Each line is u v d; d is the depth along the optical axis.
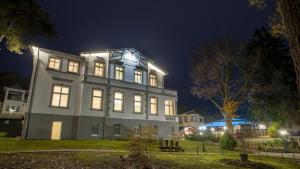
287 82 30.00
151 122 31.17
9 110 42.25
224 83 34.00
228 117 32.53
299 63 3.30
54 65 26.20
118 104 29.00
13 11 16.52
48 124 24.17
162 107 33.22
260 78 31.83
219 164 14.09
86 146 19.61
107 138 26.67
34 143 19.28
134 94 30.64
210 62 33.66
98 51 28.69
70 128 25.34
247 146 29.25
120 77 30.38
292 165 16.69
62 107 25.44
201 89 33.97
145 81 32.72
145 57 33.59
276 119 31.70
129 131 17.31
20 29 17.77
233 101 32.94
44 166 10.11
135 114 29.98
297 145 28.23
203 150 21.50
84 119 25.61
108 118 27.41
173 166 12.05
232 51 33.06
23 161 10.89
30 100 23.86
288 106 29.66
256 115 33.94
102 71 29.11
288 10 3.51
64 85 26.11
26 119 23.38
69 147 18.56
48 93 24.91
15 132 31.94
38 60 25.19
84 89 26.31
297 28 3.36
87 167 10.48
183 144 26.88
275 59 31.41
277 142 29.89
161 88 33.91
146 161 11.92
